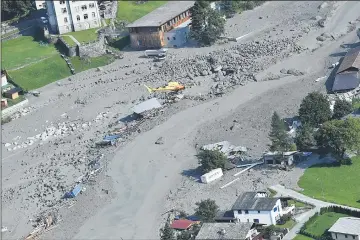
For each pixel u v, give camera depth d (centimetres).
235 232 16750
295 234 17912
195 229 18138
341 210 18562
